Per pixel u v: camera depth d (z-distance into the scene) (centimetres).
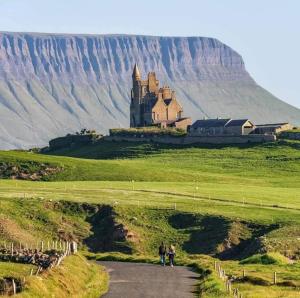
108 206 18375
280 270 12225
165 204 18950
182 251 16625
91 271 11394
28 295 8275
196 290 10169
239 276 11262
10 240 15712
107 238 17138
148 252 16638
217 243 16512
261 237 15912
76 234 17312
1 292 8256
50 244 15338
